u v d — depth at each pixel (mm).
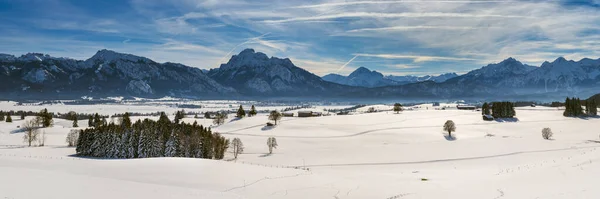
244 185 48406
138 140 100812
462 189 39375
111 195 31906
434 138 145125
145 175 52625
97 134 101438
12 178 36219
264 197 41719
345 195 42500
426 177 57906
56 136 144500
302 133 161500
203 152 101688
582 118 195375
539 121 188250
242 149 115688
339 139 145375
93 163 61250
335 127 174250
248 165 64750
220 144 106438
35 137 123438
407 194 40156
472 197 33750
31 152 101938
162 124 121312
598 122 178000
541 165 50438
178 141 102000
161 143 101562
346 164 86312
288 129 171375
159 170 55812
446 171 68688
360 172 70375
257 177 53938
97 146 98875
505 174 48000
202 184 48250
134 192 34344
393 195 40500
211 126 185750
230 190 45281
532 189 32844
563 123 180250
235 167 60812
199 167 58750
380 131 160875
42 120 172375
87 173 53312
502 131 163125
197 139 103125
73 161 63219
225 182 49812
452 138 144750
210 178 51750
